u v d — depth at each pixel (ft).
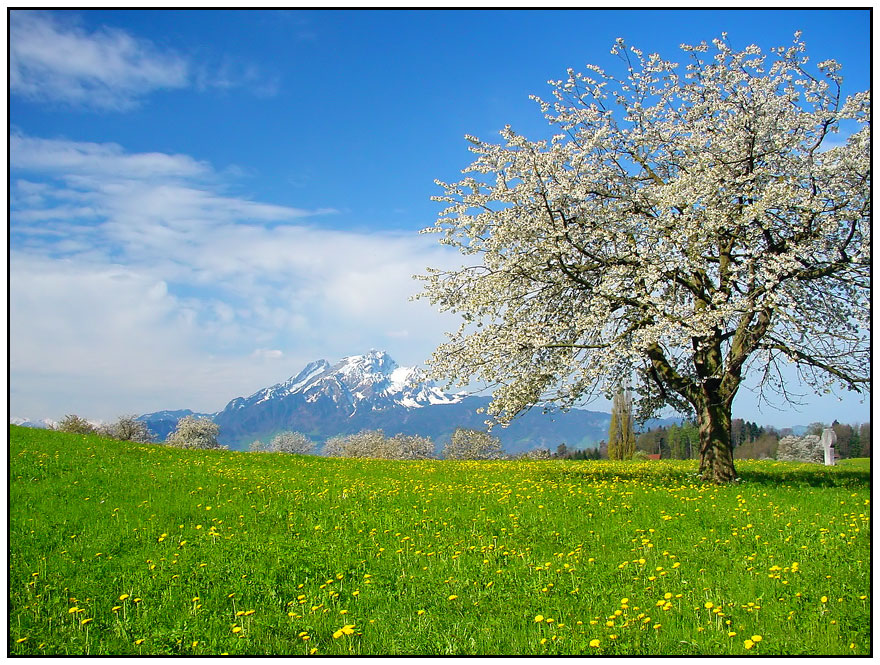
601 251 63.41
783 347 56.90
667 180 64.39
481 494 53.83
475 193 65.16
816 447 186.80
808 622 25.08
